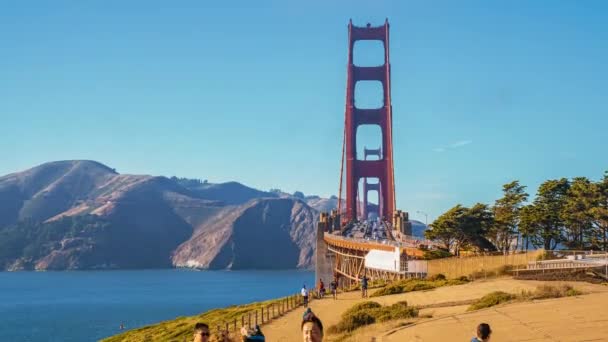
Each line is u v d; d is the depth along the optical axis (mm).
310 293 71438
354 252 140625
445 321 30953
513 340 23953
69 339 151625
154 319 190250
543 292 36188
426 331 28859
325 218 182750
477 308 36031
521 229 95000
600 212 85875
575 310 28938
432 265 75312
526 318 28203
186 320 66250
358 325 37781
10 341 149750
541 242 97625
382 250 106438
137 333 65000
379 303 48031
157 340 53125
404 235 162000
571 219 90250
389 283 77625
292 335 38000
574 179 92625
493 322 28422
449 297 44812
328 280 176500
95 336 155875
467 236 92438
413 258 92812
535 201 96625
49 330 170250
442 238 95250
